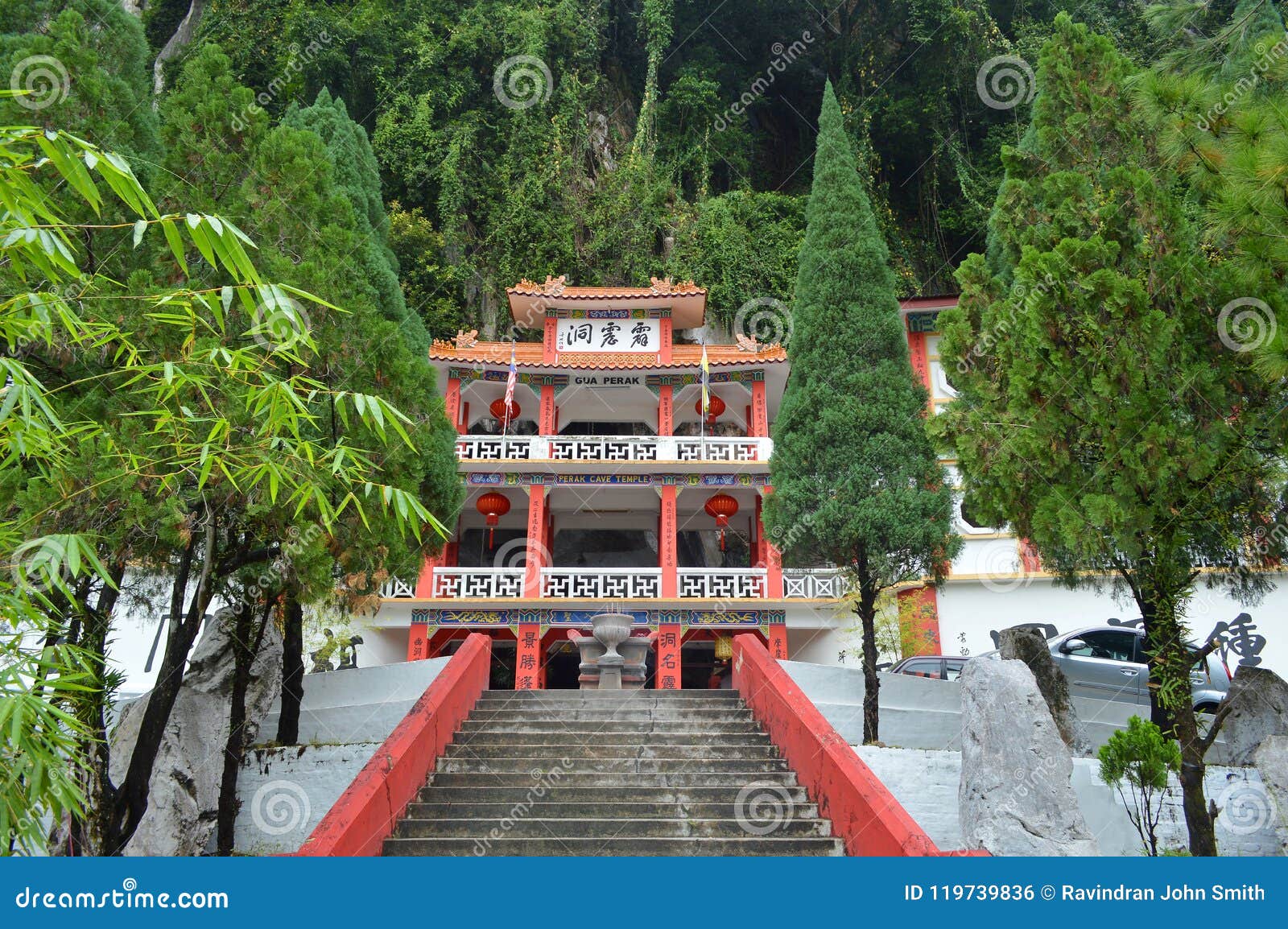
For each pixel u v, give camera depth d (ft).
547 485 74.38
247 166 40.01
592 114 118.01
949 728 47.70
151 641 59.11
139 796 32.68
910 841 28.76
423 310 98.27
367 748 43.16
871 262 52.24
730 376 77.97
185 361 21.84
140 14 119.44
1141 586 38.47
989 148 111.86
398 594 69.41
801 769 38.47
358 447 36.88
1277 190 30.27
